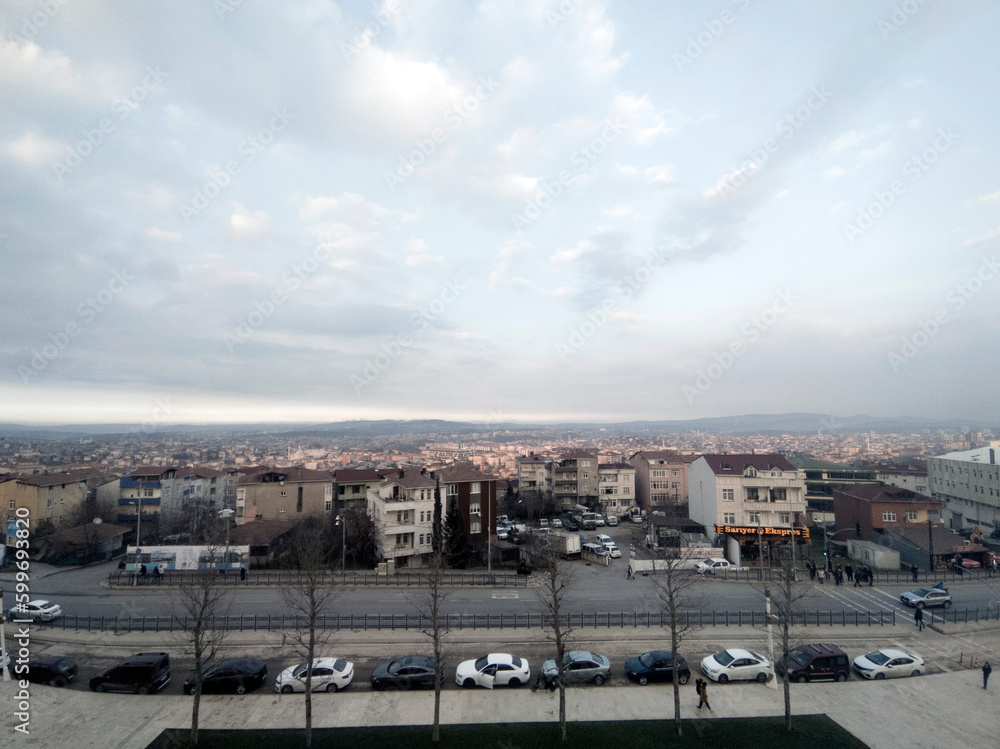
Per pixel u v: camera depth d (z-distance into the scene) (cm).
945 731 2552
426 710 2711
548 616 3453
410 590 4819
